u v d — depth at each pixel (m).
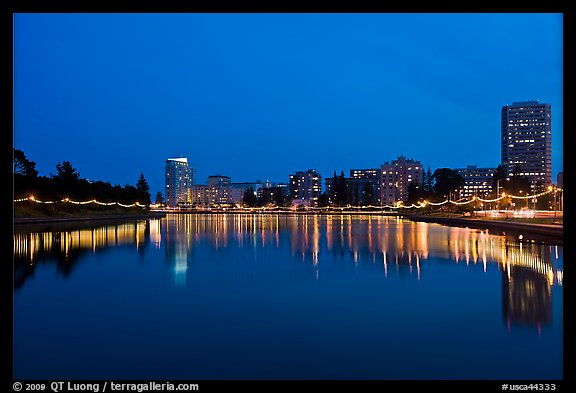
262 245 35.97
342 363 9.12
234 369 8.83
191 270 21.95
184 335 11.02
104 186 118.88
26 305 14.26
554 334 10.89
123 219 106.19
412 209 146.75
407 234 49.16
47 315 12.95
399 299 14.98
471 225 70.31
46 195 82.44
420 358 9.35
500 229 57.41
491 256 26.70
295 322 12.17
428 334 10.99
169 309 13.71
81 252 29.77
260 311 13.43
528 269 21.28
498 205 105.81
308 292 16.36
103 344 10.32
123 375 8.56
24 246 33.50
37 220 70.38
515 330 11.24
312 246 34.78
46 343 10.38
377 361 9.20
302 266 23.22
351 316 12.77
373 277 19.58
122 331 11.35
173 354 9.65
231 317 12.73
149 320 12.41
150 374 8.59
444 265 23.03
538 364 8.96
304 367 8.91
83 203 97.81
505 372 8.59
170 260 25.83
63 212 89.56
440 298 15.07
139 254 28.88
